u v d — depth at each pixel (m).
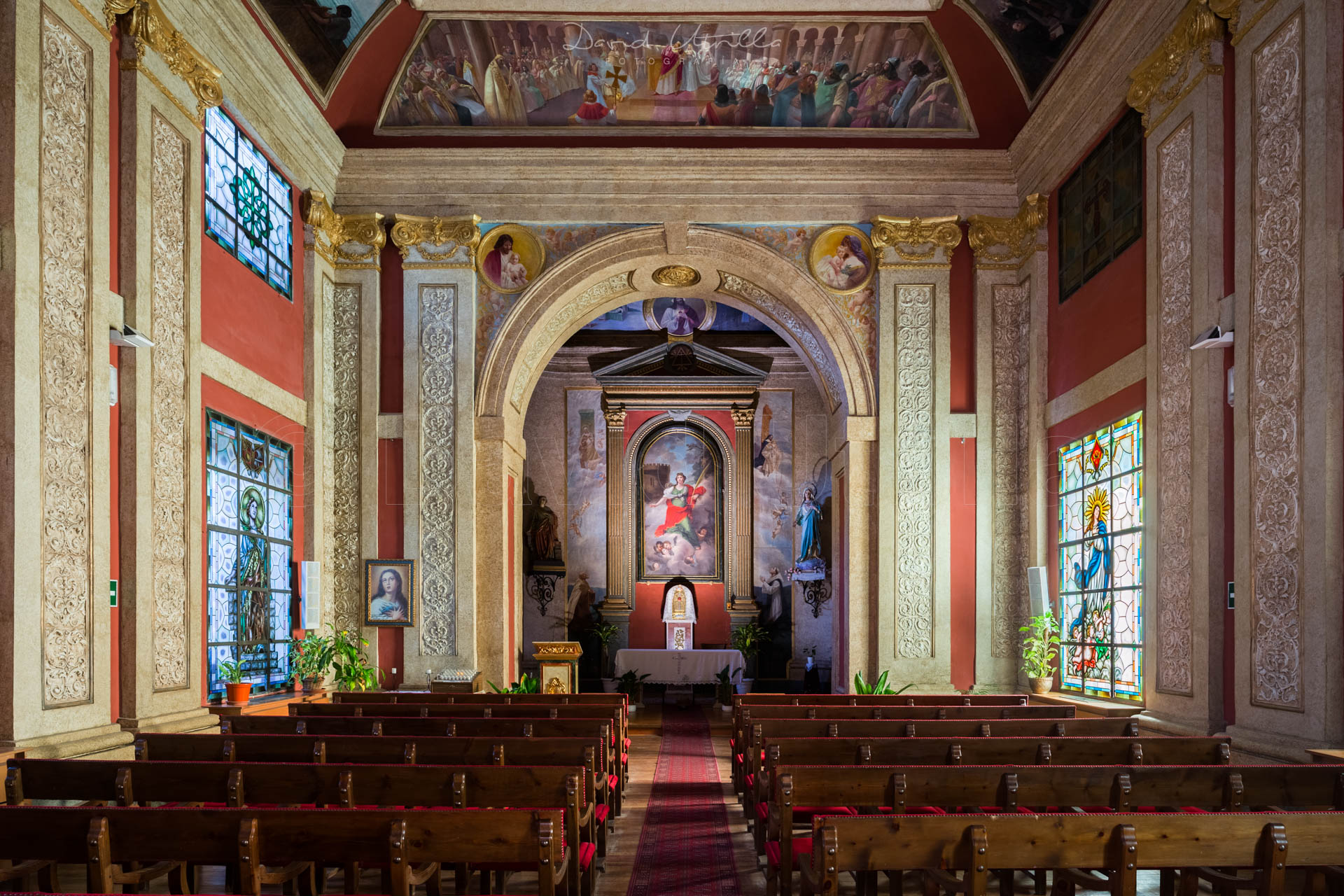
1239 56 9.48
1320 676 8.10
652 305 24.16
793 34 14.93
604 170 15.86
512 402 16.58
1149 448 11.03
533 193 15.97
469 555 15.51
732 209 15.91
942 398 15.52
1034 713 9.88
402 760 7.34
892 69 15.28
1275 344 8.82
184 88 10.89
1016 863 4.58
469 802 5.90
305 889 6.29
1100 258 12.93
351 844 4.57
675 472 24.48
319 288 15.05
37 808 4.67
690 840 8.98
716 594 24.02
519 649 17.11
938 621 15.23
